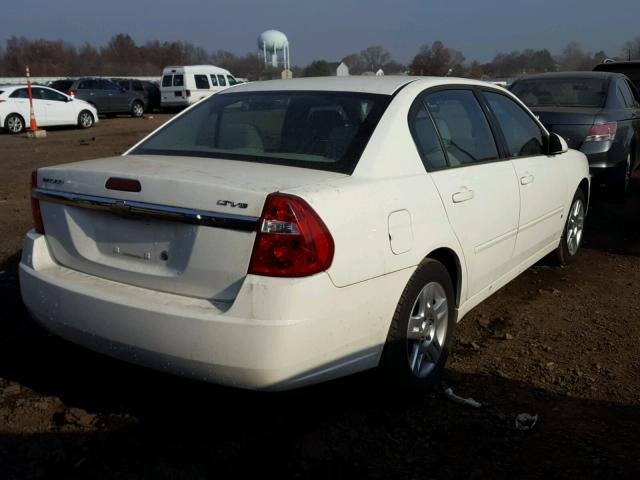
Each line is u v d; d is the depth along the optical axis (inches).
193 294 114.1
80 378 143.7
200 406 133.6
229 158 135.6
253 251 107.5
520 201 175.0
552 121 326.0
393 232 123.6
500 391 143.3
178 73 1171.3
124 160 136.9
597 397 141.7
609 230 292.5
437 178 140.6
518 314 189.6
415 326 134.6
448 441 123.6
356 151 129.3
